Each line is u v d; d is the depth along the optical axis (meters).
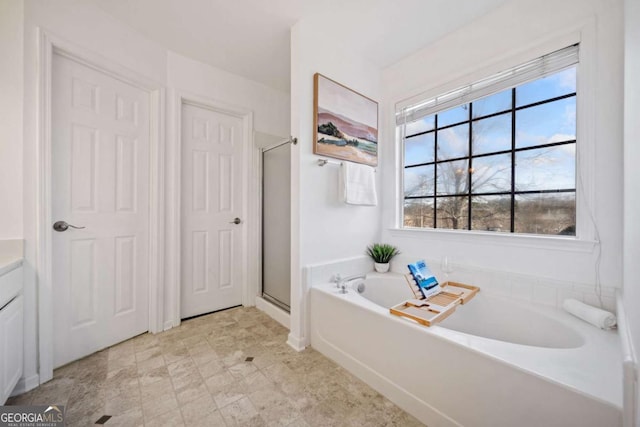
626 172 1.03
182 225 2.31
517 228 1.72
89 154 1.74
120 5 1.68
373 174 2.22
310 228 1.92
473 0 1.66
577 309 1.34
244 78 2.61
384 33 1.97
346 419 1.21
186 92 2.24
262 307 2.57
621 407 0.74
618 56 1.30
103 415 1.21
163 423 1.17
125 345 1.86
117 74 1.82
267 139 2.78
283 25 1.88
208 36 1.99
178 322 2.21
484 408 1.02
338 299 1.66
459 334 1.17
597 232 1.37
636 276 0.74
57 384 1.43
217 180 2.53
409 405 1.26
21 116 1.38
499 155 1.80
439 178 2.14
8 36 1.36
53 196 1.57
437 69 2.06
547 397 0.87
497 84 1.77
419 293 1.54
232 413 1.24
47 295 1.45
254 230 2.70
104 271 1.82
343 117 2.10
